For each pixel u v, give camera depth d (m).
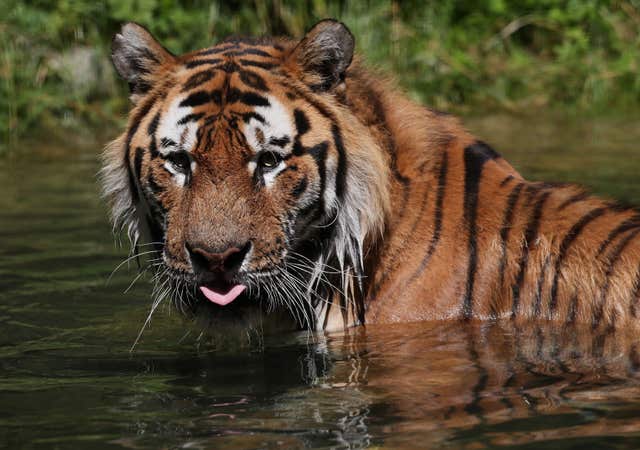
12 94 20.55
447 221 9.18
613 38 25.00
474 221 9.20
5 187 15.99
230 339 8.92
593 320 8.85
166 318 9.69
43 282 10.98
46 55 21.70
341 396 7.18
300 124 8.47
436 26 24.45
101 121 20.97
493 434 6.34
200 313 8.68
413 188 9.20
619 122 20.95
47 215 14.10
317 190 8.52
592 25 25.22
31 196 15.30
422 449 6.11
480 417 6.67
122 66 8.94
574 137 19.31
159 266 8.90
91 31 22.58
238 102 8.38
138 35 8.84
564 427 6.45
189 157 8.34
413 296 9.09
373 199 8.62
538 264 9.05
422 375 7.65
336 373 7.77
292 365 8.05
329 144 8.54
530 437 6.29
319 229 8.73
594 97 23.05
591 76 23.56
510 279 9.08
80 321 9.59
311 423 6.61
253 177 8.30
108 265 11.72
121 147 8.91
